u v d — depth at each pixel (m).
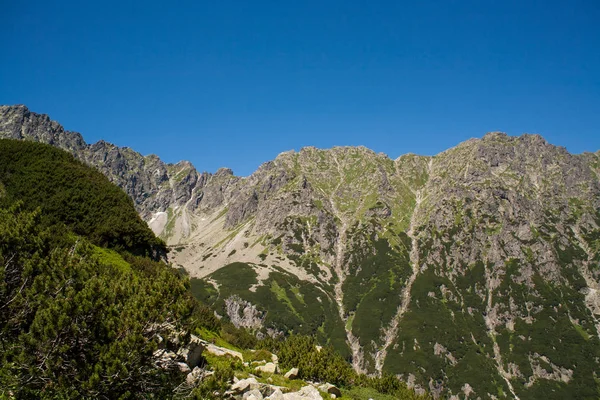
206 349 36.88
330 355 53.41
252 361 41.00
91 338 19.47
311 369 44.12
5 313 20.12
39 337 18.33
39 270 21.91
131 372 18.98
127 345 19.22
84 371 18.39
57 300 19.17
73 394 17.81
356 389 47.16
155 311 21.25
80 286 21.66
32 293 20.38
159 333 21.89
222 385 20.52
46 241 24.83
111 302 21.92
